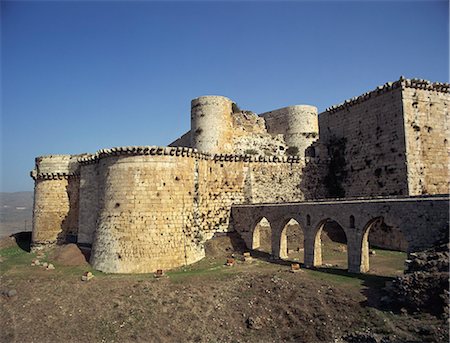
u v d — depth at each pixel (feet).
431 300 71.05
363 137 160.76
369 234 150.30
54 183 174.81
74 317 86.07
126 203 122.93
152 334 77.97
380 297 80.79
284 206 130.21
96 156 152.87
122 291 96.27
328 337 70.74
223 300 89.40
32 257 155.02
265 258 131.85
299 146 189.88
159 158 126.41
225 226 155.63
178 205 127.85
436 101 146.30
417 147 140.15
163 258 120.47
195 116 180.86
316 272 105.50
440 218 82.43
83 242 156.46
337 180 175.01
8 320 87.56
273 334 75.10
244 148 186.09
